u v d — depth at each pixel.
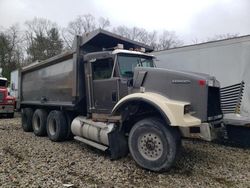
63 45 52.44
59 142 8.27
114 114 6.12
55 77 8.66
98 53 6.84
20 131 10.57
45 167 5.65
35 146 7.64
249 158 6.63
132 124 6.21
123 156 6.36
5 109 15.35
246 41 7.31
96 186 4.71
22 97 11.11
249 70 7.25
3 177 5.00
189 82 5.51
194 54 8.30
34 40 54.28
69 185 4.69
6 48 52.34
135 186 4.77
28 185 4.65
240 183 5.02
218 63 7.80
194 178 5.21
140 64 6.79
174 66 8.70
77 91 7.47
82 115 7.84
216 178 5.24
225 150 7.39
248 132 7.41
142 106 5.91
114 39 7.71
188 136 5.44
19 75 11.28
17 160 6.14
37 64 9.68
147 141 5.54
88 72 7.17
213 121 5.83
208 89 5.52
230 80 7.57
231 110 7.51
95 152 6.96
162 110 5.28
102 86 6.75
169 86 5.68
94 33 7.20
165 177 5.23
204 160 6.39
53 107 8.87
